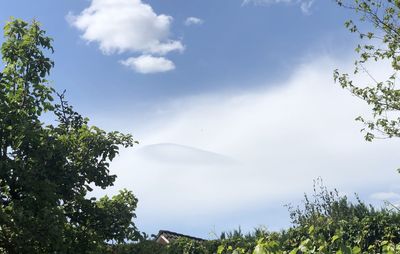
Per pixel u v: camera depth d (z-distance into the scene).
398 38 10.90
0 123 6.95
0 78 7.27
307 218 16.23
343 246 3.03
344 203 14.80
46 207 6.43
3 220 6.11
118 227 7.93
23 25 8.35
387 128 11.23
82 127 8.27
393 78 11.16
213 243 12.59
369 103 11.43
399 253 3.70
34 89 8.07
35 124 7.53
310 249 3.14
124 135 8.31
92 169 7.97
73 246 7.41
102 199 8.46
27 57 8.09
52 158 7.38
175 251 13.07
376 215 11.45
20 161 7.04
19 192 7.04
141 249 8.48
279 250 2.94
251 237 12.27
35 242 6.62
